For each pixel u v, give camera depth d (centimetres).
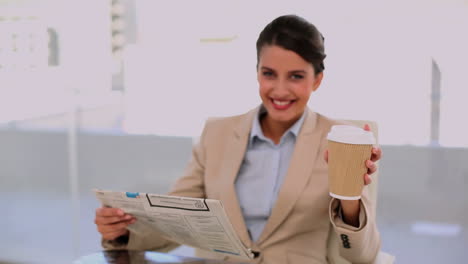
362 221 92
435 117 279
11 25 252
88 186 340
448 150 304
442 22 229
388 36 237
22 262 253
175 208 91
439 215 289
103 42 262
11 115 271
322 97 258
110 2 257
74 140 342
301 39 100
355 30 234
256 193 113
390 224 284
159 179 345
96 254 104
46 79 265
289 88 103
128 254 104
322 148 111
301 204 107
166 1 247
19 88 265
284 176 113
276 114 107
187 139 358
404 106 264
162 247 118
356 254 97
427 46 235
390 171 327
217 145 122
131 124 329
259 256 108
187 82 256
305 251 108
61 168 348
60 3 255
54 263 252
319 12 227
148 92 271
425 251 255
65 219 295
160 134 337
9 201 315
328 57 240
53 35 258
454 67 244
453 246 259
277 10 224
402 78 252
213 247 99
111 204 101
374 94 256
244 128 119
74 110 300
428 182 318
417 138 293
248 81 239
